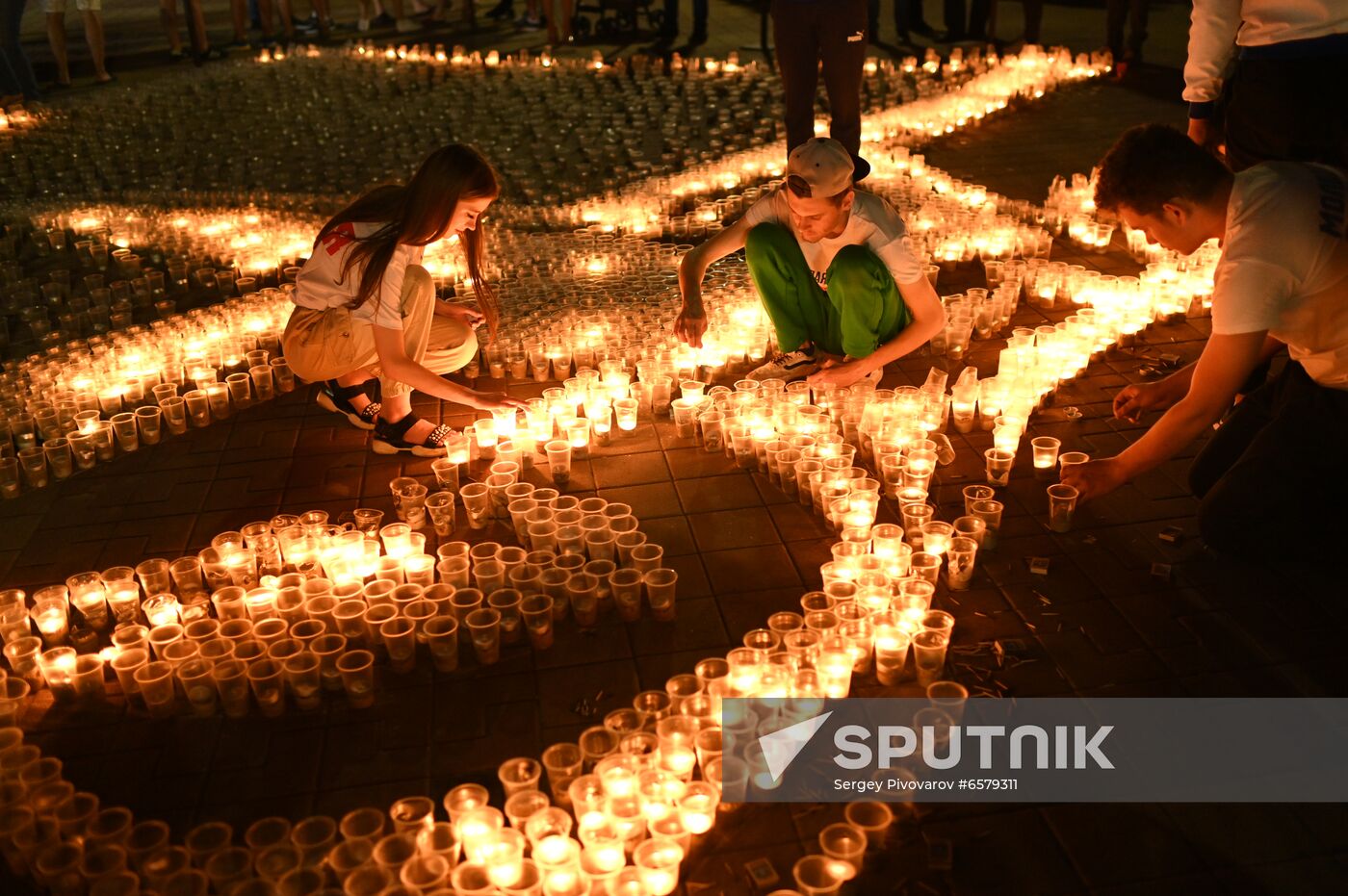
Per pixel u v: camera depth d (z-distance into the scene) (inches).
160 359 239.1
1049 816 122.3
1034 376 210.7
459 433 207.2
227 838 117.6
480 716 142.1
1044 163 369.7
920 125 400.2
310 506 190.9
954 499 185.6
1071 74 473.4
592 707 142.2
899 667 143.7
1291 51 189.5
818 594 150.0
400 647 148.2
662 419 216.5
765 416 198.1
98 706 147.3
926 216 299.4
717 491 190.4
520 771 123.9
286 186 374.9
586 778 122.3
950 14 536.1
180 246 316.5
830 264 206.4
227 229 330.0
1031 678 143.6
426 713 143.0
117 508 192.1
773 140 402.6
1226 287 145.1
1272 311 143.9
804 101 300.4
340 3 710.5
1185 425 155.9
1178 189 144.6
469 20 613.3
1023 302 261.7
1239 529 156.9
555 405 213.3
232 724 143.3
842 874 112.0
